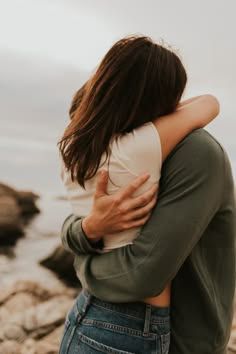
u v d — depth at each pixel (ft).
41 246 34.30
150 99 4.93
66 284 23.49
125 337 4.91
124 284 4.79
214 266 5.08
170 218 4.64
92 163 4.99
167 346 5.07
